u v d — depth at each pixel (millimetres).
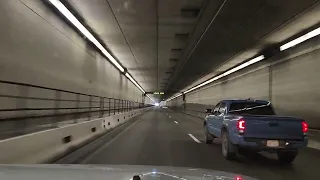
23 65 11336
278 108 21344
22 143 7227
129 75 49281
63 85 16266
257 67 26391
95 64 25031
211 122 13633
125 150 11922
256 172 8406
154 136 17625
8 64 10211
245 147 9680
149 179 2600
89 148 12109
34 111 12508
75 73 18750
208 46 23266
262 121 9508
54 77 14789
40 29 12953
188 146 13508
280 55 20906
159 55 29969
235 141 9664
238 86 33875
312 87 16391
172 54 29234
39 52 12859
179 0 14430
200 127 25562
